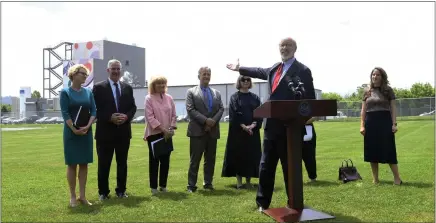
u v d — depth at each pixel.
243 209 5.39
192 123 6.88
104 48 83.94
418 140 16.14
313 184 7.18
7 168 10.27
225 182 7.86
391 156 6.80
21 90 78.50
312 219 4.74
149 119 6.53
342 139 18.30
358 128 28.00
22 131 32.03
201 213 5.21
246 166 7.05
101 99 6.24
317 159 10.92
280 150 5.21
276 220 4.79
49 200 6.28
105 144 6.25
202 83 7.02
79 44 85.12
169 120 6.70
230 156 7.14
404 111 44.81
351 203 5.60
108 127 6.23
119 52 87.25
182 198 6.20
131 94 6.49
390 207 5.32
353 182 7.17
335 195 6.14
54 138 23.12
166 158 6.79
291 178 4.98
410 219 4.73
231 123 7.17
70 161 5.71
